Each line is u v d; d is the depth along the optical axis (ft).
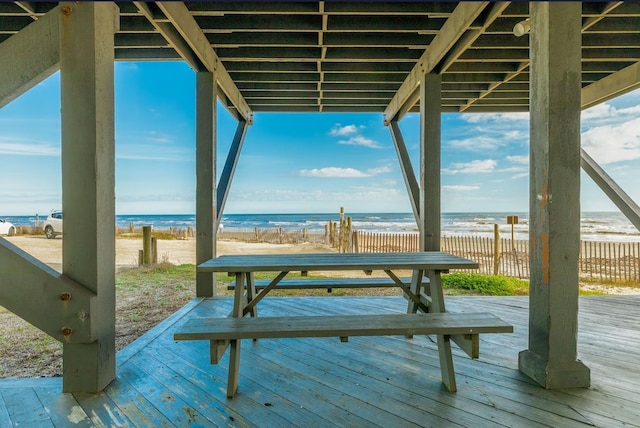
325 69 13.26
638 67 12.41
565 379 5.48
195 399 5.17
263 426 4.49
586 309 10.11
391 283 8.77
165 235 52.21
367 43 11.09
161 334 7.98
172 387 5.54
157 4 7.98
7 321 10.84
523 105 18.06
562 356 5.52
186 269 21.06
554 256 5.53
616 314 9.59
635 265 21.18
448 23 9.65
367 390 5.43
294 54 12.05
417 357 6.75
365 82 14.29
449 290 15.11
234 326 5.28
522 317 9.26
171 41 9.35
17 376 6.72
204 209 11.44
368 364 6.43
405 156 16.56
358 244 28.55
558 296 5.53
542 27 5.61
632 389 5.42
